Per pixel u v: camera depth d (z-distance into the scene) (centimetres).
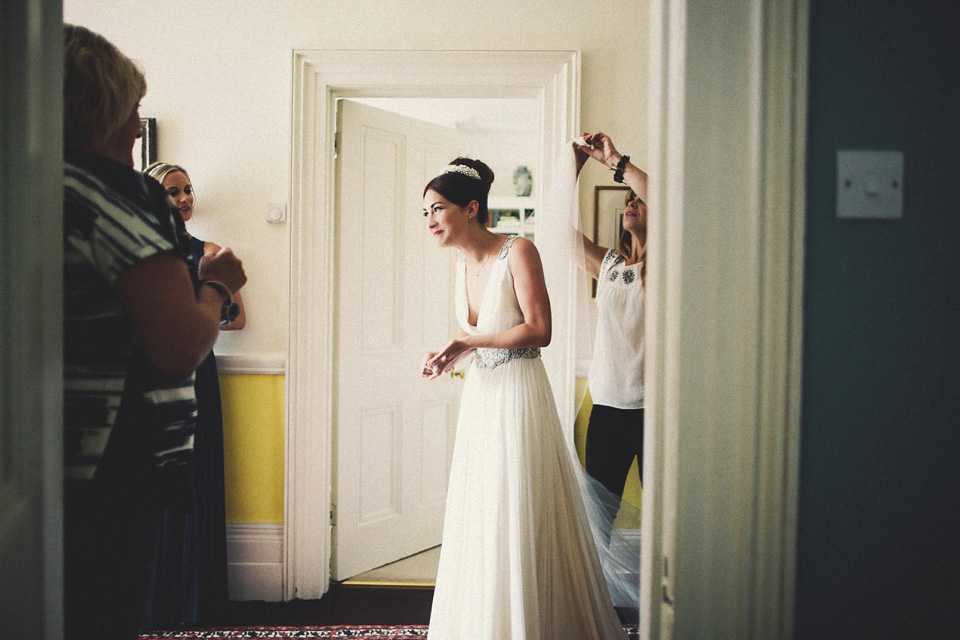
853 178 89
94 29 256
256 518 258
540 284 177
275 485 258
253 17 255
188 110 257
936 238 90
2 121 69
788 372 88
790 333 88
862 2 89
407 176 292
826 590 91
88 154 100
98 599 105
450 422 319
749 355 88
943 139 89
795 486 89
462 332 204
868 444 90
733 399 89
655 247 94
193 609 226
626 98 254
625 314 233
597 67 254
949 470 90
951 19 89
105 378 101
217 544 238
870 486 90
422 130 297
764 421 89
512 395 175
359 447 277
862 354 90
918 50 89
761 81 86
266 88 256
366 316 278
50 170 79
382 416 287
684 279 89
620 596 226
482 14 254
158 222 104
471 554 172
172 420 112
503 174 505
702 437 89
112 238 98
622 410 236
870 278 90
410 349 298
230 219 258
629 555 228
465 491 178
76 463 99
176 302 102
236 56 256
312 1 254
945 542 90
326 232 256
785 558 89
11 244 71
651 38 96
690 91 88
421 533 306
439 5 254
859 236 89
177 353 102
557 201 218
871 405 90
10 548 69
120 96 107
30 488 74
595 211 258
